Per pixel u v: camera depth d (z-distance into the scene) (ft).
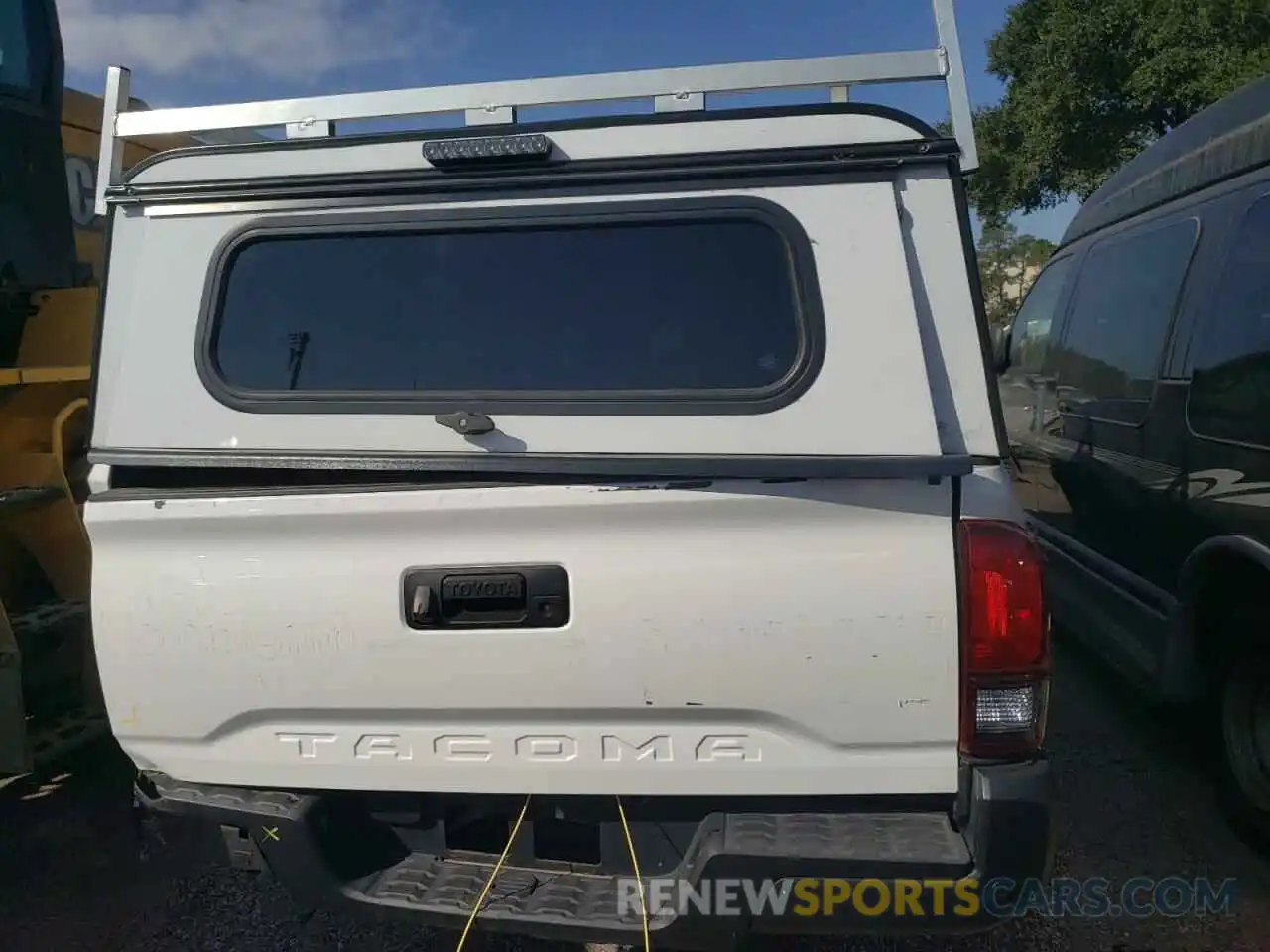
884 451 7.15
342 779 8.07
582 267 7.76
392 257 8.03
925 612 7.14
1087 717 15.65
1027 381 20.52
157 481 8.14
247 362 8.11
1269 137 11.99
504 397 7.64
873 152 7.36
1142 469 13.99
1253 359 11.41
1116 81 50.47
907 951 10.03
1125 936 10.33
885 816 7.55
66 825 12.64
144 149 15.81
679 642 7.34
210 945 10.30
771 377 7.39
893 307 7.26
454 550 7.56
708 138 7.54
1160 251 14.53
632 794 7.74
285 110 8.20
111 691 8.23
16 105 12.45
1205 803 12.99
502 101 7.86
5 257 12.27
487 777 7.86
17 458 11.41
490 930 7.84
